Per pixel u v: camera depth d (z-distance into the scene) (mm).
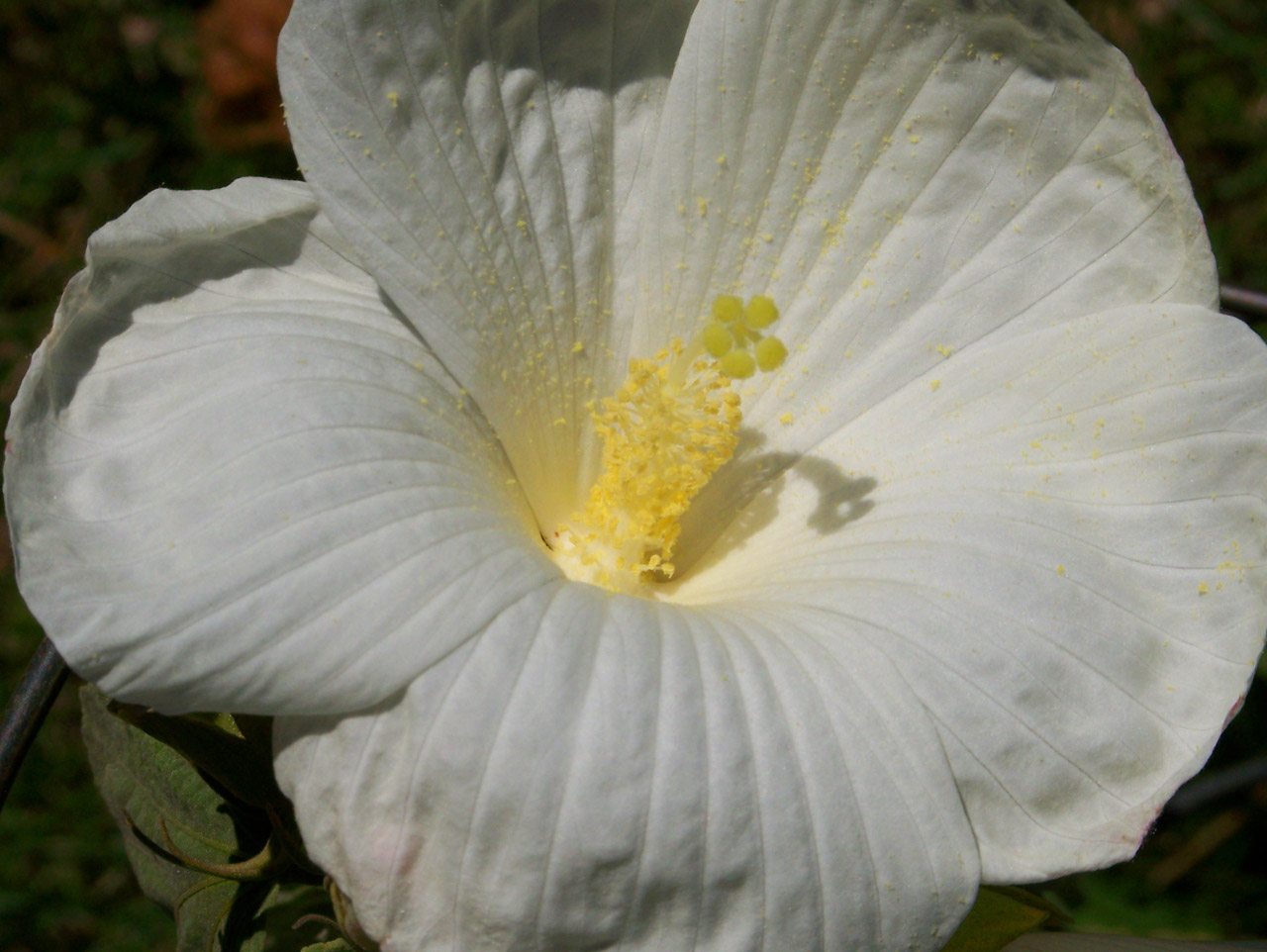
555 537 262
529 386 250
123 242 214
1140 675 218
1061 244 251
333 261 236
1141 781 212
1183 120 531
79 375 211
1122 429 237
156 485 200
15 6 542
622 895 188
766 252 261
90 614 188
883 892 196
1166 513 230
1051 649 216
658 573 268
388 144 226
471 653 193
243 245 229
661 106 256
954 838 200
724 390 266
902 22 243
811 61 247
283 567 191
